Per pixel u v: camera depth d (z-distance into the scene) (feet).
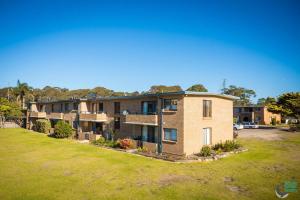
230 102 101.19
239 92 335.47
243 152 85.61
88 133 117.60
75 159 74.08
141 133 95.14
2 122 205.26
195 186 49.21
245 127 196.24
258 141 114.73
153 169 62.34
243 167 64.28
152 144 85.76
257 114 237.45
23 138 126.52
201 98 84.38
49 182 51.62
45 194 44.68
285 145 102.12
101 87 299.38
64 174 57.77
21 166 65.41
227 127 98.63
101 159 74.08
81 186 49.14
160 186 49.26
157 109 86.69
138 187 48.60
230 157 77.00
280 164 67.26
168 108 83.76
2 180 52.90
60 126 127.54
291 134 145.28
